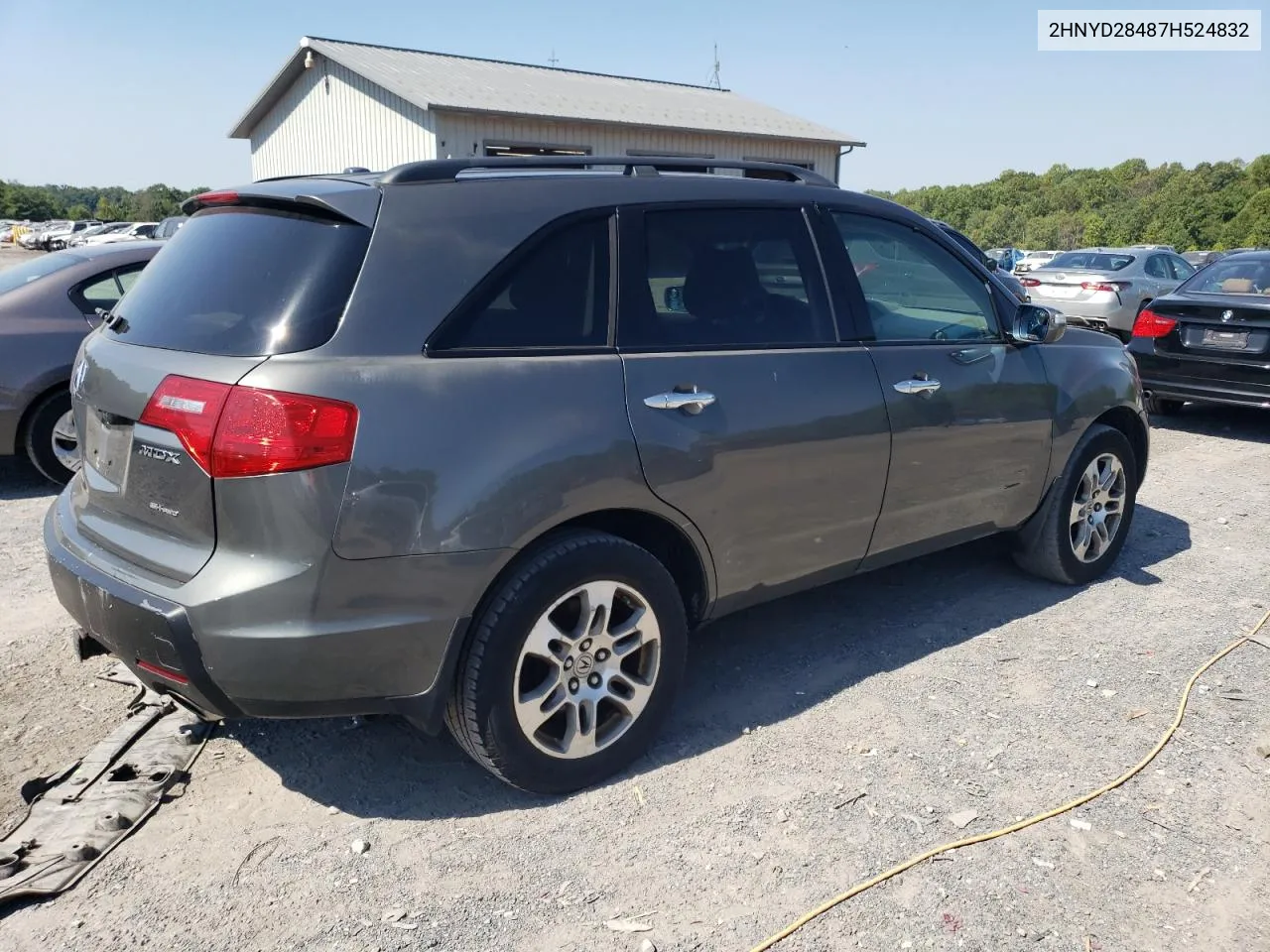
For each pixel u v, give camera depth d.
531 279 3.01
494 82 21.67
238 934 2.50
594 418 2.99
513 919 2.58
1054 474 4.64
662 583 3.20
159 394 2.75
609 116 20.91
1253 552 5.50
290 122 24.27
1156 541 5.69
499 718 2.90
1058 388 4.55
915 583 4.98
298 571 2.59
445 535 2.72
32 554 5.27
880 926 2.58
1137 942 2.54
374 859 2.81
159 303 3.06
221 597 2.60
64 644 4.18
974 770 3.29
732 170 3.79
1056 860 2.85
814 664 4.06
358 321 2.70
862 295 3.87
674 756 3.37
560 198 3.13
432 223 2.87
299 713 2.74
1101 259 14.61
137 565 2.82
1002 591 4.88
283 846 2.86
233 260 2.95
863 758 3.36
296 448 2.55
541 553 2.93
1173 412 9.75
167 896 2.63
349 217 2.80
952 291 4.25
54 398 6.40
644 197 3.32
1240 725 3.61
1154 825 3.02
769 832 2.95
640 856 2.83
